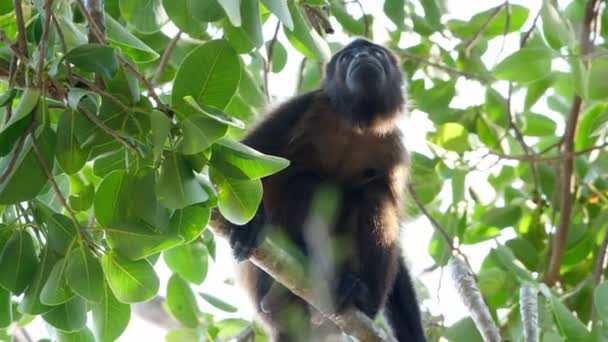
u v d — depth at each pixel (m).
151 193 6.09
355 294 9.55
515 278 10.08
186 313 10.45
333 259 9.78
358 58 10.55
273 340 10.15
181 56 9.45
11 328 8.62
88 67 5.99
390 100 10.89
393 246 10.61
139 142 6.01
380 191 10.95
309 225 10.21
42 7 6.53
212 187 6.20
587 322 10.96
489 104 12.05
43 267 6.32
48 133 5.99
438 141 11.93
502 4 11.30
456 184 11.44
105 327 6.92
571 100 12.45
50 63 6.06
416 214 12.16
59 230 6.25
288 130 10.71
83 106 6.02
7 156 5.96
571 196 11.84
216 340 10.92
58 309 6.75
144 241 6.12
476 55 12.07
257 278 10.31
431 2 10.76
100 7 7.11
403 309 10.98
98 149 6.13
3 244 6.34
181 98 6.10
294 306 9.69
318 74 12.79
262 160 6.07
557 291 11.29
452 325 9.55
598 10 11.40
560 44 10.05
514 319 10.45
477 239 12.15
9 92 6.07
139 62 7.90
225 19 6.90
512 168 12.74
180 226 6.50
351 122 10.70
